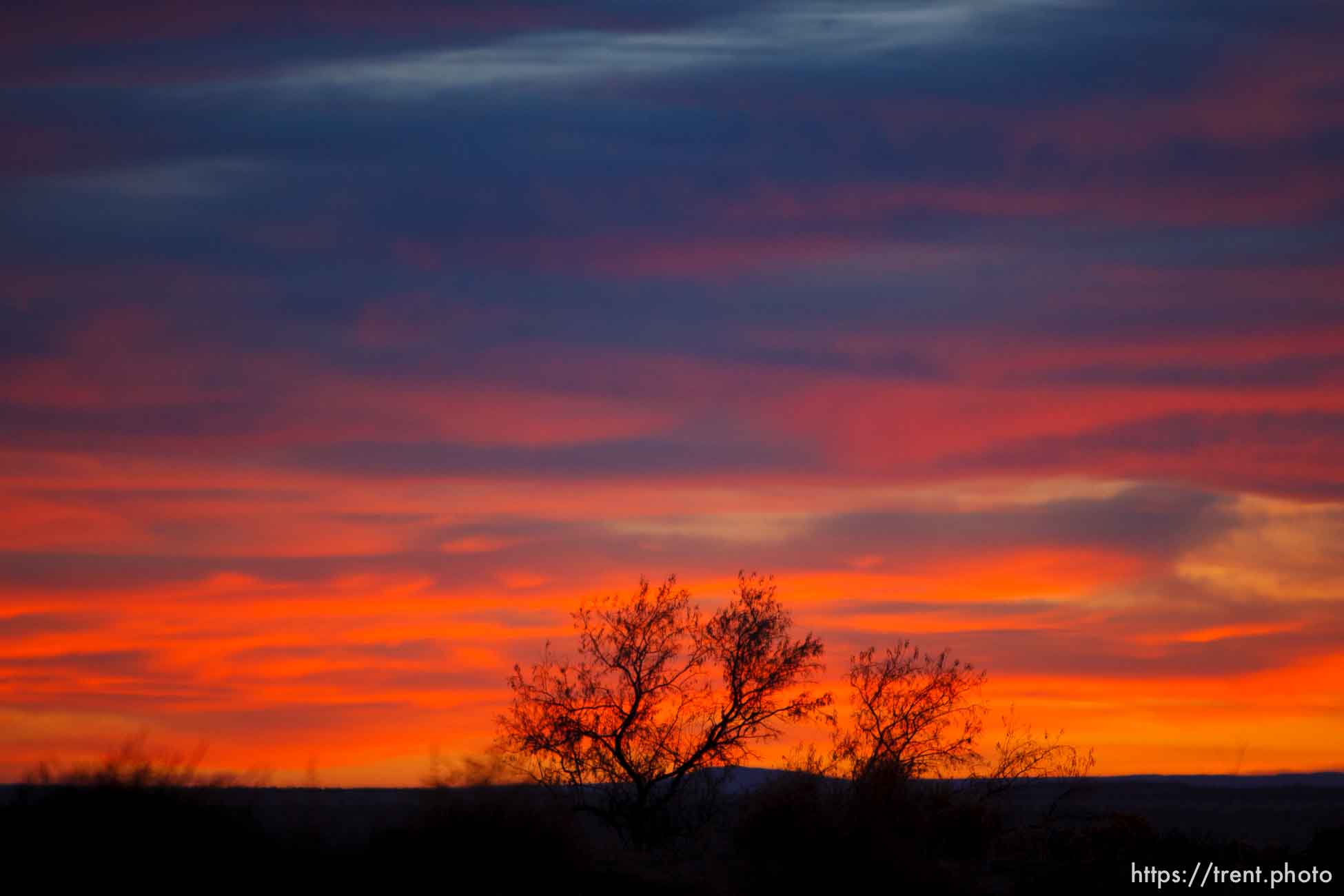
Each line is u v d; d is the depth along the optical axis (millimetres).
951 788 59938
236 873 36688
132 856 35594
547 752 61719
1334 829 59188
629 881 43844
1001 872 54188
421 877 39469
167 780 38156
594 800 61344
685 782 61656
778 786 51844
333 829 40656
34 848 35125
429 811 41500
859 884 48969
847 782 56000
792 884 48344
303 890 37250
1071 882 51969
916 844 53281
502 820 41812
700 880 46094
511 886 40781
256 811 39781
